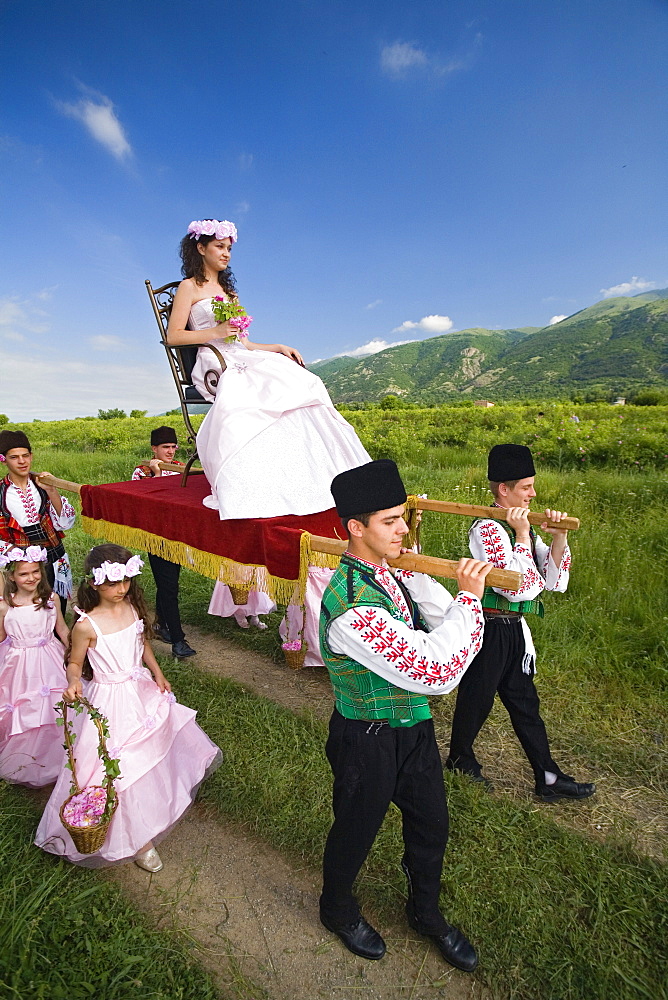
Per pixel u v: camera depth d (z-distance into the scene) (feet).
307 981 7.09
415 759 6.64
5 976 6.70
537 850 8.66
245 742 11.43
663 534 20.39
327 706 13.23
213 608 17.72
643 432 39.86
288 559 9.45
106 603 9.17
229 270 13.73
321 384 12.24
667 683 13.28
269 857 8.96
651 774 10.69
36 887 8.03
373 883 8.26
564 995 6.68
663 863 8.55
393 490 6.11
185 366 13.52
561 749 11.43
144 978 6.88
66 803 8.07
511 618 9.39
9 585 10.67
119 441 72.23
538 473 32.81
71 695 8.55
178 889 8.39
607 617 15.61
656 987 6.72
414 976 7.11
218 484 10.62
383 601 6.14
